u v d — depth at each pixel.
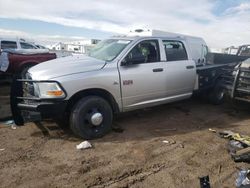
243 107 7.14
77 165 3.75
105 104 4.76
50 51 11.27
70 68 4.62
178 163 3.90
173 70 5.83
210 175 3.59
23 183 3.28
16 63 9.53
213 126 5.64
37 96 4.47
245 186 2.91
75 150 4.23
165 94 5.82
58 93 4.36
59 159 3.92
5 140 4.55
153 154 4.16
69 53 13.16
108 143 4.55
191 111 6.74
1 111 6.14
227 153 4.28
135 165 3.79
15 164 3.74
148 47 5.54
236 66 7.02
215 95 7.21
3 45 13.04
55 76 4.41
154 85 5.50
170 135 5.02
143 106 5.49
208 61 9.98
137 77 5.17
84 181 3.35
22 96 4.86
